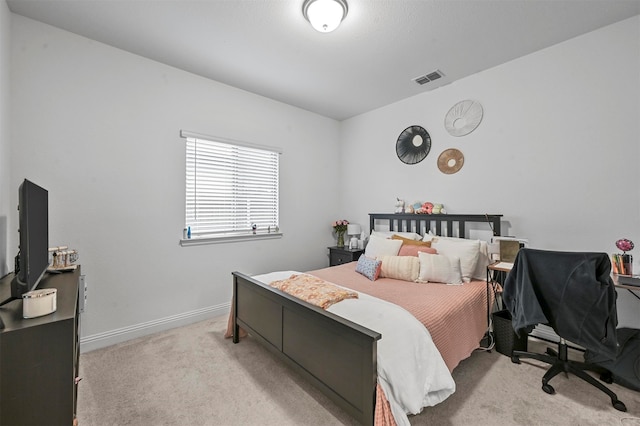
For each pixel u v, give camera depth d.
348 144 4.44
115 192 2.53
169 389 1.87
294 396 1.81
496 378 2.00
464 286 2.45
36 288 1.52
